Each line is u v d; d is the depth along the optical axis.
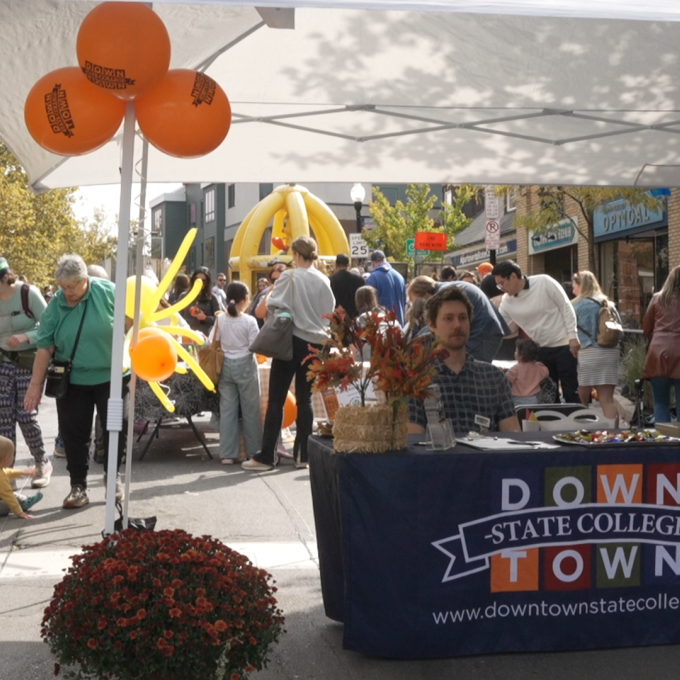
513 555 4.41
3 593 5.55
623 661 4.41
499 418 5.41
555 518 4.44
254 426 9.90
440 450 4.44
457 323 5.29
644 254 22.45
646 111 7.18
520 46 6.14
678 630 4.59
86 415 7.62
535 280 10.49
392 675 4.28
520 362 9.21
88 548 3.76
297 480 8.87
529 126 7.42
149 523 5.66
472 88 6.75
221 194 64.81
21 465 9.82
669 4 3.43
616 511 4.50
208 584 3.58
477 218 40.00
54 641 3.59
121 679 3.47
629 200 18.66
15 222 32.97
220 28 5.52
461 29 5.90
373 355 4.38
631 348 13.62
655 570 4.55
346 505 4.30
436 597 4.34
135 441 10.97
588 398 11.07
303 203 24.09
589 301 10.95
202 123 4.76
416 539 4.31
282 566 6.07
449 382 5.32
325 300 9.19
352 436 4.34
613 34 5.97
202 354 9.66
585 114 7.24
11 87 5.76
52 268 43.66
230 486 8.59
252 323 9.83
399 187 53.44
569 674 4.26
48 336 7.30
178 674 3.47
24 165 6.94
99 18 4.38
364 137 7.48
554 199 19.56
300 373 9.27
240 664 3.63
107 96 4.68
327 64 6.38
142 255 5.86
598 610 4.50
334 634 4.82
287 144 7.60
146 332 6.56
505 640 4.44
